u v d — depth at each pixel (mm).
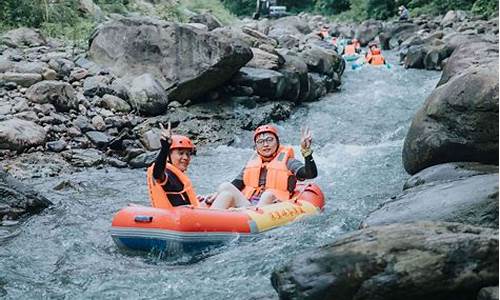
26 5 13977
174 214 5602
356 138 10695
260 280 4879
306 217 6406
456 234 3586
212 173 8961
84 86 10727
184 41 11281
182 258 5559
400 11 28656
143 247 5676
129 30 11680
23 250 5914
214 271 5160
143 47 11500
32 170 8398
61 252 5883
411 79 16078
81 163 8820
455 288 3416
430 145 6750
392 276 3451
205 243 5633
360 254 3574
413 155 7059
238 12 36031
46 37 13266
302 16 34875
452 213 4703
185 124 10578
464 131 6500
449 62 12297
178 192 6039
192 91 11211
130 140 9641
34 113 9445
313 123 11680
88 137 9477
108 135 9711
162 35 11391
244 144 10367
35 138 8914
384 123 11586
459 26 23062
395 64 19391
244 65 11750
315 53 14336
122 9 17234
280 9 33531
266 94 12016
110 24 11945
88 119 9922
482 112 6367
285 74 12430
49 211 7078
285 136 10938
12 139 8656
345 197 7477
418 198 5129
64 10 14656
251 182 6867
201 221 5629
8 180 7141
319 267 3650
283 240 5766
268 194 6523
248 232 5863
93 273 5309
